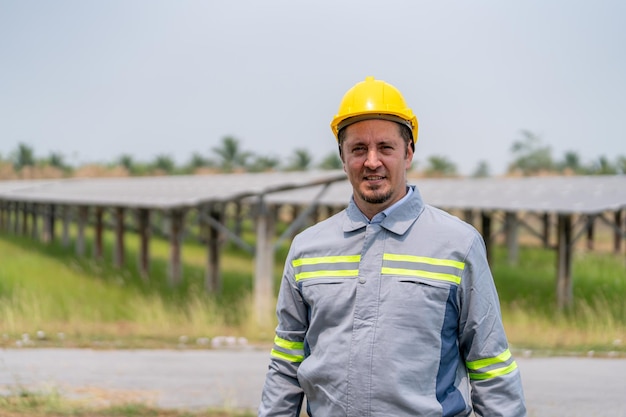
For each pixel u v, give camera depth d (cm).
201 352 1021
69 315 1284
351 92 268
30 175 5484
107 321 1268
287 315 279
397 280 254
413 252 257
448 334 255
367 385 249
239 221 2952
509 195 1631
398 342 249
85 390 783
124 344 1065
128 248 2794
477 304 254
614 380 857
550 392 798
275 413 282
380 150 261
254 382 834
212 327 1192
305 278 269
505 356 257
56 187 2948
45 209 3044
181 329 1188
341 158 275
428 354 250
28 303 1301
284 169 5344
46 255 2378
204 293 1462
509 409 254
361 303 255
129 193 2041
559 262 1440
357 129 262
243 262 2516
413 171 4016
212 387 804
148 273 1948
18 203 3562
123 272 1873
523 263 2322
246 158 5394
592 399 768
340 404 253
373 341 251
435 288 251
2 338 1082
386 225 260
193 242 3091
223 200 1314
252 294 1539
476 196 1689
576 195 1491
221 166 5394
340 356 255
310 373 262
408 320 250
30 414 670
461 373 262
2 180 5434
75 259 2158
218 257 1714
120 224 2109
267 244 1283
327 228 273
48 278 1630
